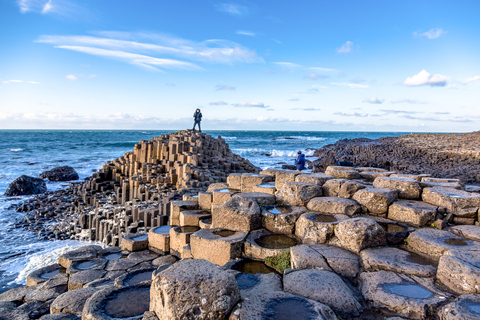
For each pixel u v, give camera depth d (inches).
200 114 913.5
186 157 684.1
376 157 1274.6
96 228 490.3
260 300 147.5
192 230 296.5
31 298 230.7
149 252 308.3
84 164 1378.0
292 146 2578.7
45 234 510.0
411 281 168.2
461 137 1706.4
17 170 1176.2
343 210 250.7
